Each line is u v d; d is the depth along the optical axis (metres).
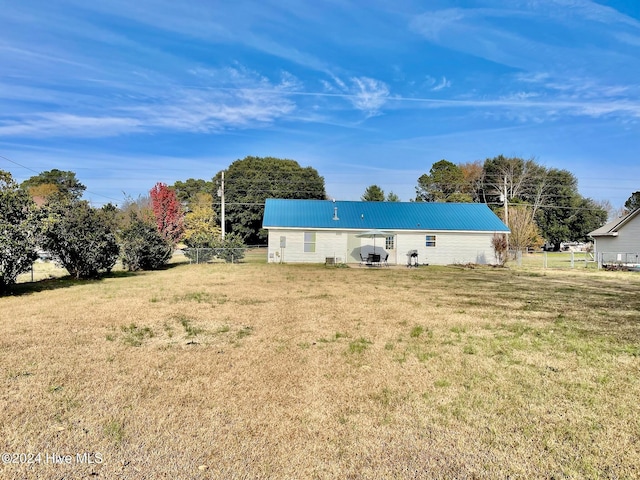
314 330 6.88
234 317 7.91
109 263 15.99
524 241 36.06
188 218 34.34
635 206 55.19
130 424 3.38
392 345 5.93
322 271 19.06
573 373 4.80
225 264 23.67
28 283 13.56
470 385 4.36
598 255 25.73
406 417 3.57
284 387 4.26
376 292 11.83
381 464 2.83
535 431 3.33
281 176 50.28
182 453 2.94
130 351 5.49
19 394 3.95
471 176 58.47
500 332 6.86
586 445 3.10
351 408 3.76
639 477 2.67
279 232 25.00
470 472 2.73
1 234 11.08
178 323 7.32
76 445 3.02
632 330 7.11
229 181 48.38
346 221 25.77
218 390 4.15
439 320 7.81
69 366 4.82
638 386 4.39
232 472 2.71
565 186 53.44
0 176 11.45
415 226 25.39
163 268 20.73
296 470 2.74
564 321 7.87
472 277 17.00
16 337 6.20
